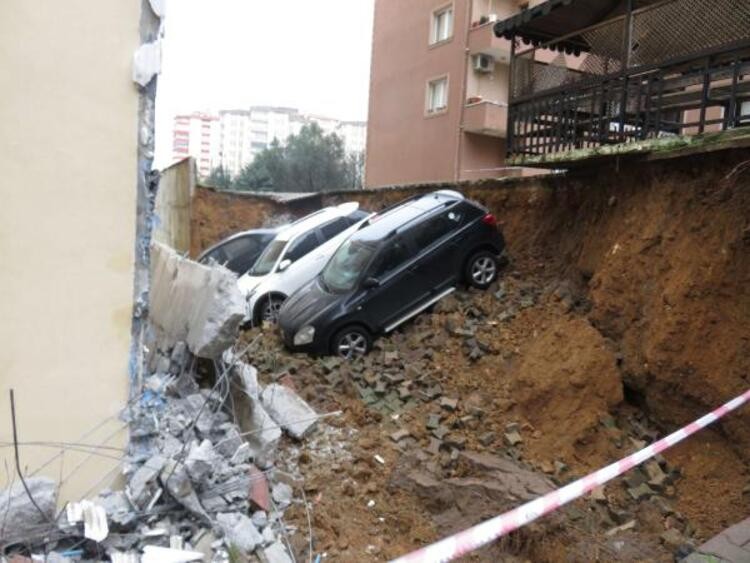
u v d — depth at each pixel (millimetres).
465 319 8211
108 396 3684
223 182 34562
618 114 7223
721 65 6133
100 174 3521
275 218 18766
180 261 6707
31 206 3365
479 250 9039
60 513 3408
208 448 4270
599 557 4398
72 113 3412
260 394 6180
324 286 8812
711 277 5676
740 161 5867
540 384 6348
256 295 10281
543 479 5277
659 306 6074
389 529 4910
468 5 19625
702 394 5523
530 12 8500
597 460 5707
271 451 5027
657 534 4691
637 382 6184
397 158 22812
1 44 3215
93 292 3574
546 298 8227
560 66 8562
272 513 4457
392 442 6117
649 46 6820
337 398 6957
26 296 3398
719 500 4953
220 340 5078
